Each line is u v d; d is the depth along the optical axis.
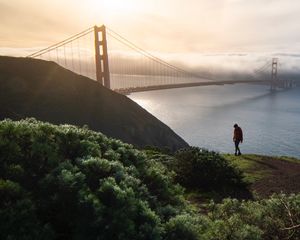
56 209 4.45
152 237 4.34
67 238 4.30
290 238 6.21
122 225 4.27
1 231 3.90
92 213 4.33
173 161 13.85
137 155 6.70
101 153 6.21
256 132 127.44
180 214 5.52
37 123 5.86
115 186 4.70
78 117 62.38
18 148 5.00
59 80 67.06
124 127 67.12
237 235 5.64
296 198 6.88
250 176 15.09
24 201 4.20
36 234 3.99
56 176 4.71
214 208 7.16
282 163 18.47
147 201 5.27
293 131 130.88
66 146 5.65
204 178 12.70
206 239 5.27
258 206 6.97
